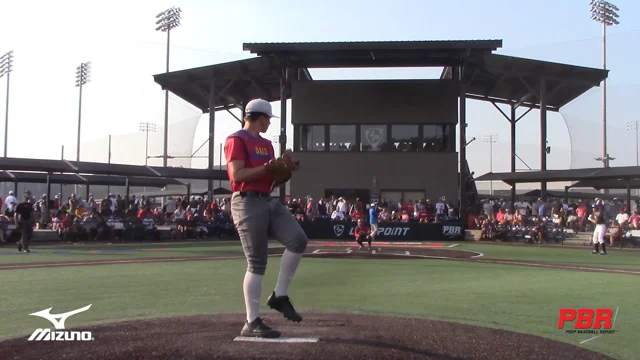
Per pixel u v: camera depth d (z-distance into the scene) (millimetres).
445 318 6211
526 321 6102
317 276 10539
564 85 30125
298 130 30859
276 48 27000
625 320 6191
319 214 26922
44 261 13258
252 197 4457
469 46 26016
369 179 30141
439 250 18359
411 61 29141
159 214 24375
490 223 24766
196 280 9641
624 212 22406
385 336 4590
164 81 30828
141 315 6316
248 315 4508
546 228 23219
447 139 30203
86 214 22109
